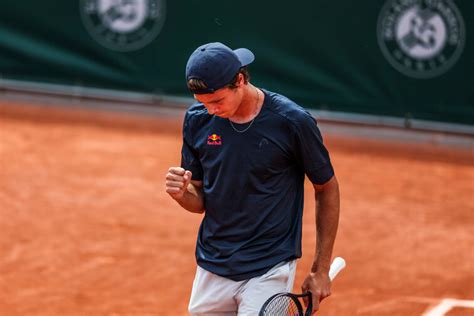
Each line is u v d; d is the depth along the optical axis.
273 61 51.62
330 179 12.64
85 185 34.25
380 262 26.38
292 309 12.66
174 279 23.89
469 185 38.97
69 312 21.06
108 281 23.53
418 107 50.47
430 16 49.41
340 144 47.81
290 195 12.71
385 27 50.19
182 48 52.59
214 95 11.60
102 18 52.97
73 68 53.66
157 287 23.19
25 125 46.50
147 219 29.94
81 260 25.22
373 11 50.16
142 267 24.83
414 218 32.19
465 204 34.97
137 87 53.41
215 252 12.84
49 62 53.69
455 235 30.05
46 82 54.00
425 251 27.88
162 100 53.31
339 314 21.50
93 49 53.41
